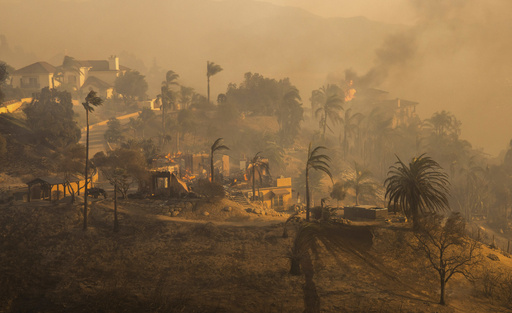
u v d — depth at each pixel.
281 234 54.78
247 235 54.03
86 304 35.91
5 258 44.38
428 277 48.62
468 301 44.47
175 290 40.34
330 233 55.19
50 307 35.22
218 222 58.41
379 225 58.75
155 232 53.38
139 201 62.59
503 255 61.22
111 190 74.62
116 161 66.81
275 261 48.38
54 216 53.72
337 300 40.66
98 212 56.72
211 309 36.69
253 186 77.00
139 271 44.38
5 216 52.69
